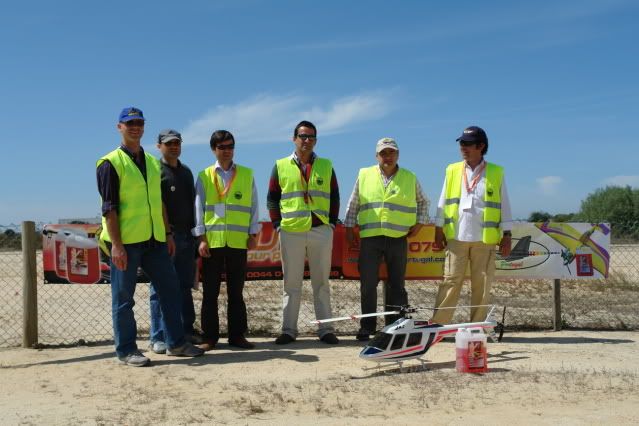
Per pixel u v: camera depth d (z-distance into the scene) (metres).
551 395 5.92
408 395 5.98
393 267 8.94
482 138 8.77
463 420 5.21
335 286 15.49
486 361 6.95
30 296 8.79
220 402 5.88
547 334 9.64
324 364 7.47
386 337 6.89
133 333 7.54
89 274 9.30
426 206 9.21
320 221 8.74
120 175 7.25
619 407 5.54
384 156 8.79
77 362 7.68
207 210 8.32
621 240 12.41
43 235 9.16
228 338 8.58
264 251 9.80
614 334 9.64
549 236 10.00
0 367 7.49
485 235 8.66
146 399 6.01
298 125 8.73
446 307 8.50
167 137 8.02
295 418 5.37
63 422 5.35
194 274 8.46
